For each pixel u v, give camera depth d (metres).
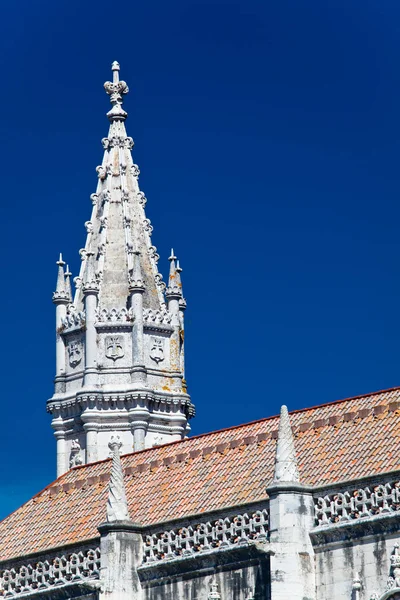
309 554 72.50
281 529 72.56
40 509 88.50
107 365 112.50
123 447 111.12
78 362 113.31
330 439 76.62
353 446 75.06
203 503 78.31
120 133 120.12
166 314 114.81
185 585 77.06
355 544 71.38
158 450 86.94
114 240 116.38
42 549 83.44
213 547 76.25
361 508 71.50
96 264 115.19
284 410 74.25
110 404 111.62
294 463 73.50
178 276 116.44
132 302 113.31
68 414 113.25
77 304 115.00
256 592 74.06
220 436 84.25
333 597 71.62
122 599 78.44
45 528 85.94
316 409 80.38
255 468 78.75
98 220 117.38
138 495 82.75
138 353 112.38
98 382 112.00
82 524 83.94
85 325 112.88
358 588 70.75
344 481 72.12
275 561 72.38
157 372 113.50
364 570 70.88
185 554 77.19
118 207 117.62
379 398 78.19
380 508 70.94
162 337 114.50
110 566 78.88
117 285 114.69
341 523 71.69
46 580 82.81
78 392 111.75
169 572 77.75
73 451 112.12
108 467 89.25
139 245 116.62
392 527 70.25
